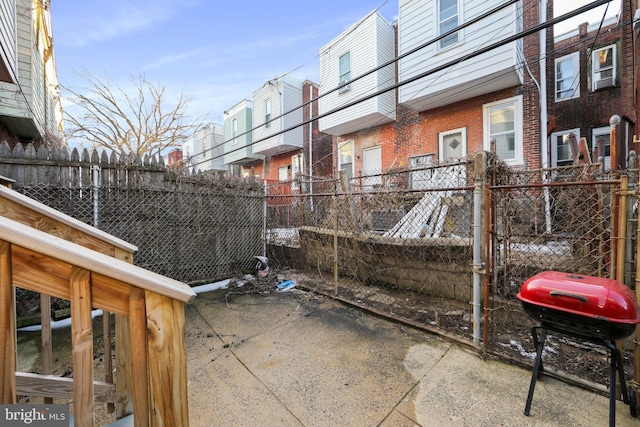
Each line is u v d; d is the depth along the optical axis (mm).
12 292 738
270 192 10484
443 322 2967
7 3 3412
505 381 2053
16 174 3090
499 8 2961
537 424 1656
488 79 6582
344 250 4496
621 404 1794
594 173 3080
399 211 4996
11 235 709
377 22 8789
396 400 1888
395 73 9266
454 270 3365
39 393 1449
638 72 4816
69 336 2873
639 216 1750
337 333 2842
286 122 13031
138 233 3836
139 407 870
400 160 9031
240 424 1708
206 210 4508
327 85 10203
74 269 785
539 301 1755
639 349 1706
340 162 10961
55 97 9195
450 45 6918
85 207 3449
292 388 2025
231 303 3705
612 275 2135
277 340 2729
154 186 3961
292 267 5289
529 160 6629
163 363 873
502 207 3264
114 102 11625
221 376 2174
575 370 2127
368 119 9336
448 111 7930
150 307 858
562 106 8430
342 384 2061
